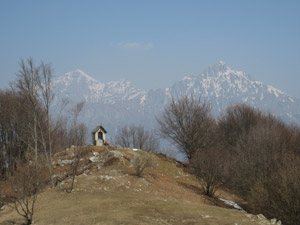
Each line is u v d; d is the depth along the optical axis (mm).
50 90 35094
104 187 29234
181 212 21078
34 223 19984
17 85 33531
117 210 21359
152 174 39531
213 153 44312
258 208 30406
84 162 45125
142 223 18094
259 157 40969
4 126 49812
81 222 18953
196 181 45344
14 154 48250
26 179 22969
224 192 44188
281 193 26766
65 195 26328
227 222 18438
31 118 36156
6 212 23812
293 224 26031
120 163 41156
